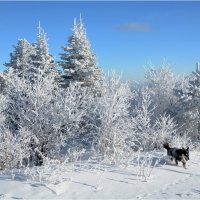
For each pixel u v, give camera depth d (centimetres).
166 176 1211
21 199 938
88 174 1163
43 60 3378
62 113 1739
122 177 1159
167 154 1417
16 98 1867
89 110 1803
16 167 1531
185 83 3425
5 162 1512
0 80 4022
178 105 3081
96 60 3294
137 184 1099
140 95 3120
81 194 985
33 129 1753
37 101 1794
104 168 1258
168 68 3350
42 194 975
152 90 3278
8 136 1599
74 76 3147
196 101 2733
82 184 1062
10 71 4069
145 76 3450
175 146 1845
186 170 1308
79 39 3228
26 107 1814
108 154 1495
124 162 1312
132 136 1808
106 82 1681
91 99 1847
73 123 1777
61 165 1198
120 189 1042
